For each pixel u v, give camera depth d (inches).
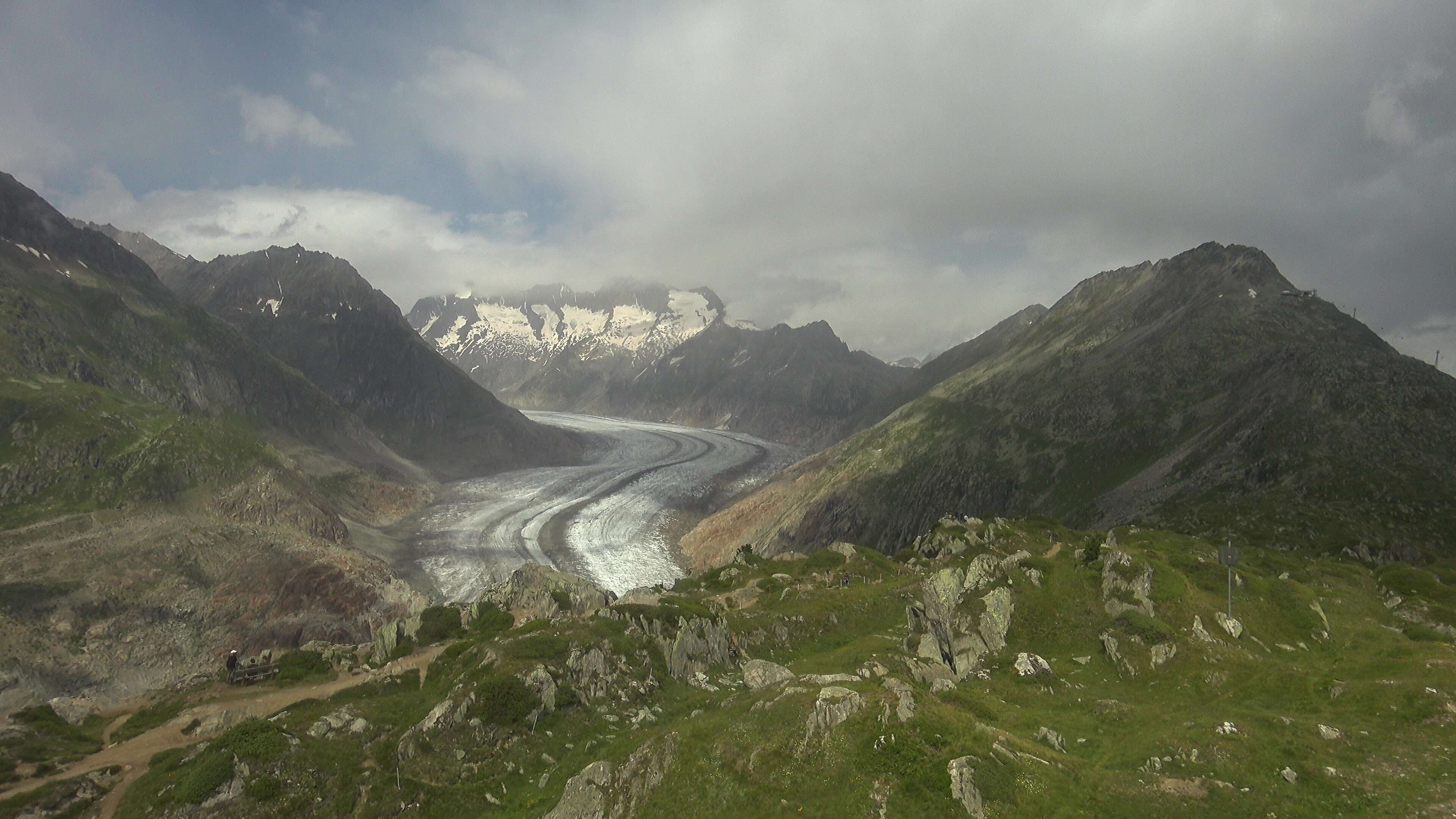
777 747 1263.5
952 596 2065.7
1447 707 1256.2
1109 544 2566.4
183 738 1828.2
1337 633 1957.4
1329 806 1056.2
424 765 1566.2
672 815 1222.9
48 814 1459.2
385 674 2176.4
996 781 1107.9
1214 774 1162.0
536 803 1429.6
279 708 1975.9
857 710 1275.8
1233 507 4471.0
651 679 1948.8
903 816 1067.9
